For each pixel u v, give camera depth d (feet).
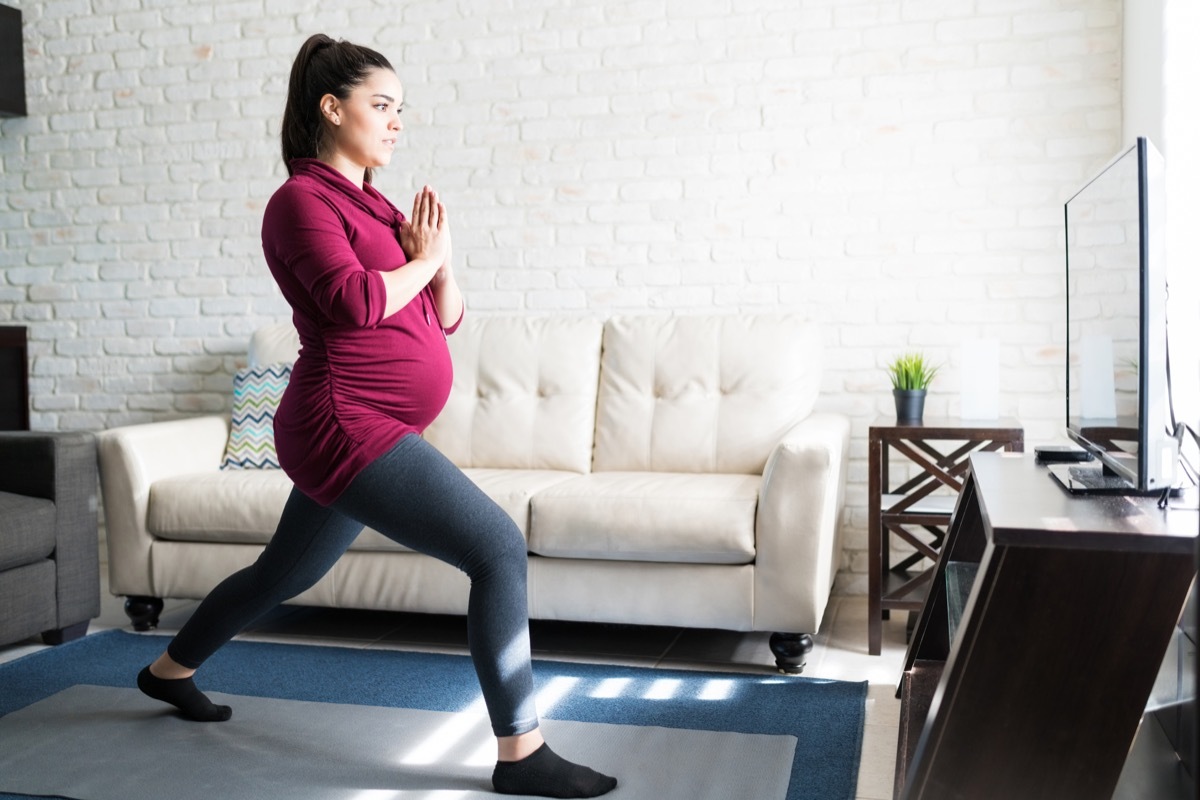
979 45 11.09
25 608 9.48
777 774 6.62
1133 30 10.14
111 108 14.03
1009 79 11.03
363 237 6.37
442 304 6.91
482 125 12.62
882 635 10.07
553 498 9.27
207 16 13.58
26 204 14.46
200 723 7.70
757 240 11.82
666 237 12.09
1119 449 5.52
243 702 8.15
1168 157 8.70
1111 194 5.70
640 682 8.59
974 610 4.85
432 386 6.50
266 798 6.38
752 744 7.13
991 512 4.99
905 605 9.34
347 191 6.44
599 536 9.05
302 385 6.32
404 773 6.73
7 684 8.73
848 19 11.44
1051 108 10.93
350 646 9.81
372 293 5.97
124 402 14.20
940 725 4.99
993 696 4.91
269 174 13.50
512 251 12.60
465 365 11.73
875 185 11.45
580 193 12.34
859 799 6.36
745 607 8.81
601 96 12.22
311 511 7.06
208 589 10.18
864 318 11.54
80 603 10.12
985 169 11.14
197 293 13.84
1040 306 11.06
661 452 10.88
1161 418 5.08
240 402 11.84
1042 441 11.10
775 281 11.78
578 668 9.02
